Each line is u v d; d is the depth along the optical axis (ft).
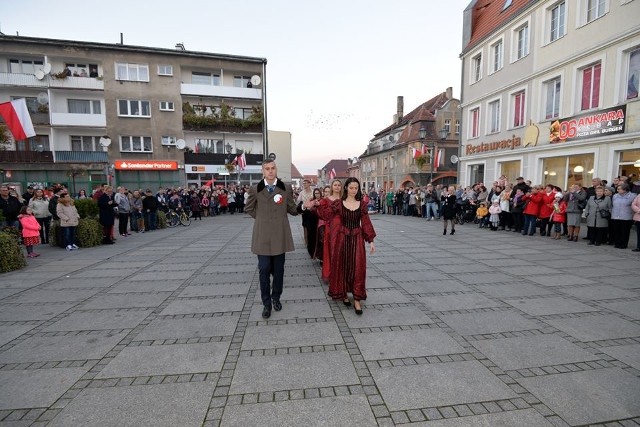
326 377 9.43
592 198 29.22
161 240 36.11
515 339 11.70
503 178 43.70
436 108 120.88
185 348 11.19
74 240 31.19
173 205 53.16
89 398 8.57
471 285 18.04
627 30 35.06
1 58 85.10
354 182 14.40
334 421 7.68
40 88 84.89
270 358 10.49
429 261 23.89
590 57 39.68
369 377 9.43
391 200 73.10
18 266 22.71
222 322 13.35
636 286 17.74
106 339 11.93
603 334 12.08
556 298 15.90
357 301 14.05
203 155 94.68
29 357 10.69
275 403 8.32
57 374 9.69
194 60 94.07
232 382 9.21
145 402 8.39
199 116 93.76
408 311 14.33
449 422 7.64
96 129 89.10
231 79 99.76
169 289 17.89
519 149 50.60
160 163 91.09
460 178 67.15
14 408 8.20
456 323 13.05
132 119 89.51
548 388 8.89
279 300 15.29
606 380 9.25
